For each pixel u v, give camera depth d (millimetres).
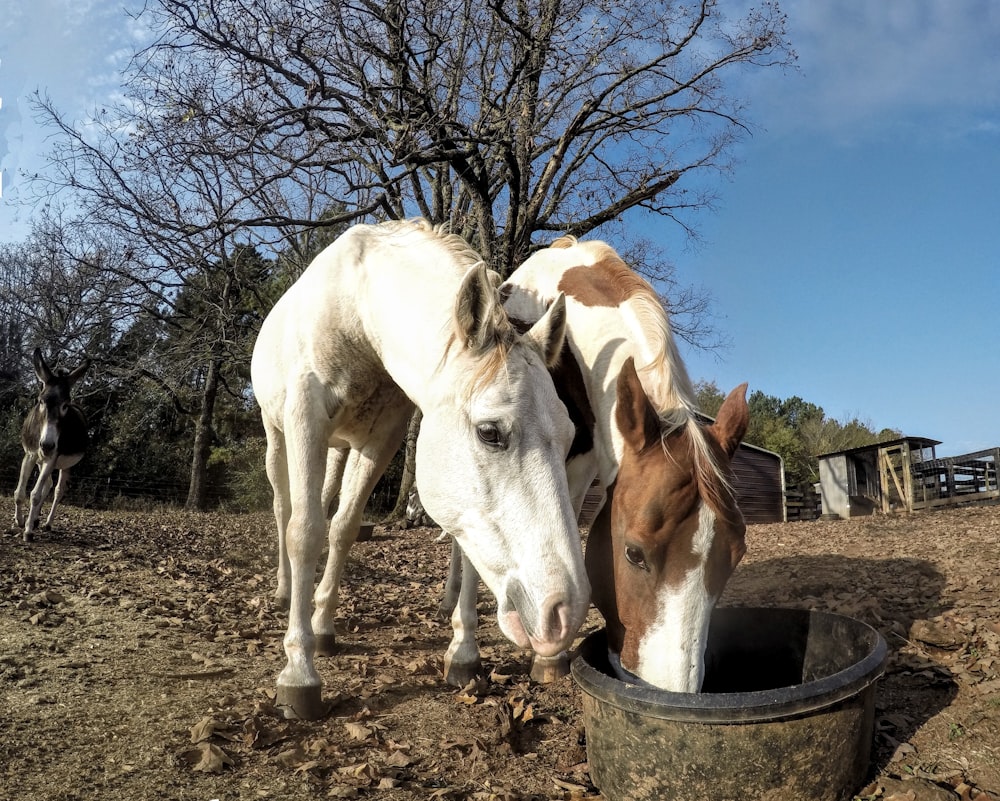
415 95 11094
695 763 2010
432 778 2439
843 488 21375
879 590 4531
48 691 3033
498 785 2404
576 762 2578
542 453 2227
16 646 3604
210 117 7781
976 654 3109
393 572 7406
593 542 2627
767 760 1990
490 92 13820
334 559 3793
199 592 5277
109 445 21531
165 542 8312
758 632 2912
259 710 2840
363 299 3074
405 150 10242
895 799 2143
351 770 2416
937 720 2650
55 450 7613
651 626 2164
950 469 19125
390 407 3473
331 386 3145
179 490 22641
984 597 4000
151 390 18688
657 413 2342
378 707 3018
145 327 18609
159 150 7777
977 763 2354
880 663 2209
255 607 4926
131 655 3615
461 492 2301
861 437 34594
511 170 12828
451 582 4828
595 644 2523
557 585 2061
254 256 16828
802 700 1974
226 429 24312
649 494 2168
